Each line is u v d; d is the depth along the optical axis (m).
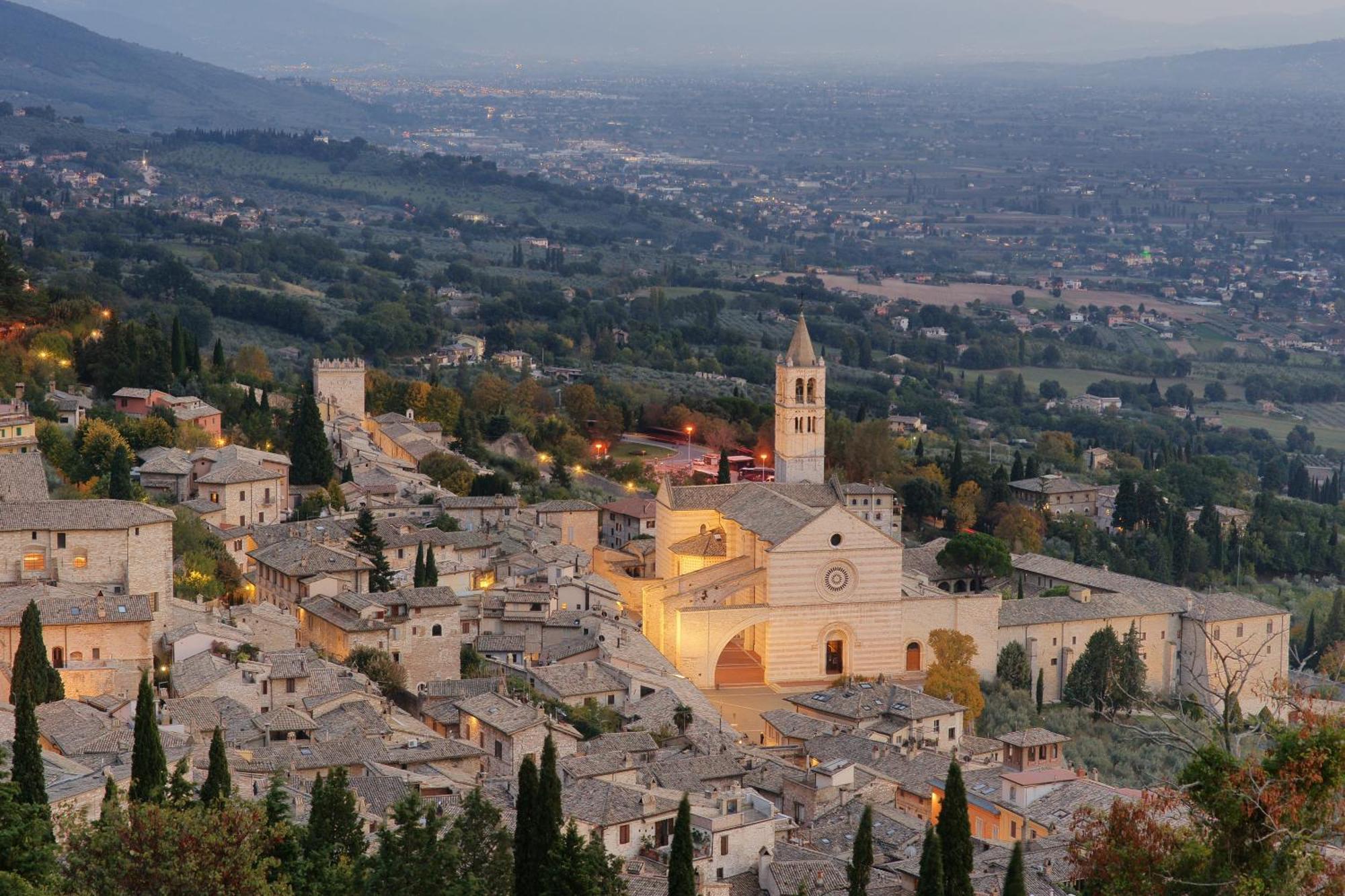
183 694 198.75
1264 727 119.06
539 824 136.00
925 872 142.38
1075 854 121.25
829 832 181.62
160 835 127.12
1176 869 115.56
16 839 125.50
